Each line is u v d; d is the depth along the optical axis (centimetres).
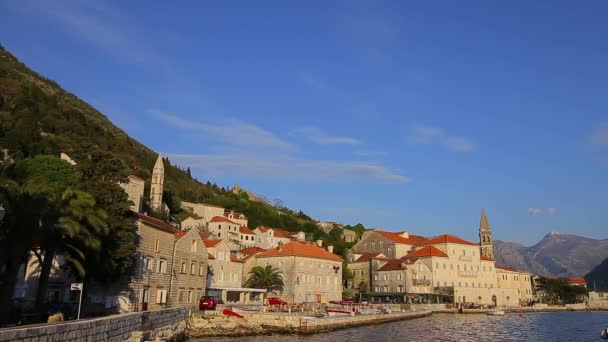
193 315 6456
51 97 19475
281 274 11462
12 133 12231
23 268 5572
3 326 3422
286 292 11281
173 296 7044
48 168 7681
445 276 15550
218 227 16500
